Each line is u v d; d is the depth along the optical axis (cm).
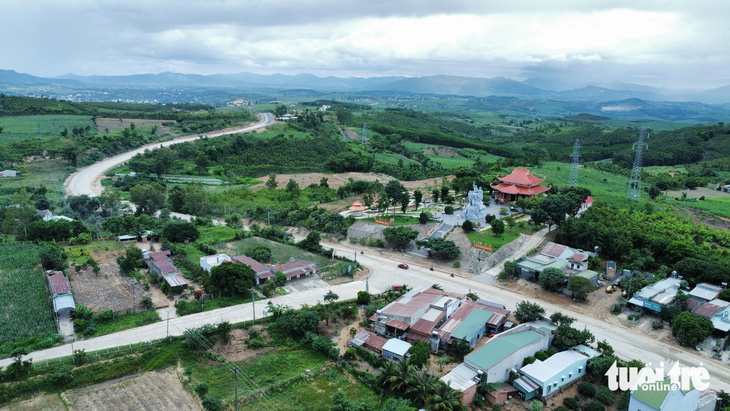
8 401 6850
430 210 16625
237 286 10081
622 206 17300
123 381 7450
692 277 10925
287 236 14338
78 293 10012
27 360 7412
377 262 12781
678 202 18950
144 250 12794
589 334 8525
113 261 11925
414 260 12925
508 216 15375
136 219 14775
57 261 10906
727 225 16012
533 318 9194
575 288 10300
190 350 8206
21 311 8988
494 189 17675
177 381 7500
